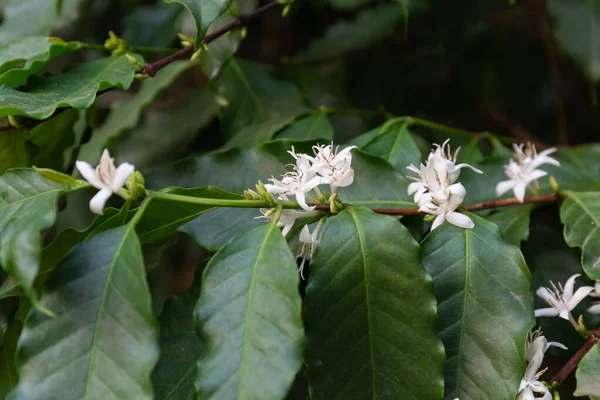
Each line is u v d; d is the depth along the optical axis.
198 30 0.86
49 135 0.94
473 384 0.81
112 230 0.79
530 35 1.43
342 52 1.33
